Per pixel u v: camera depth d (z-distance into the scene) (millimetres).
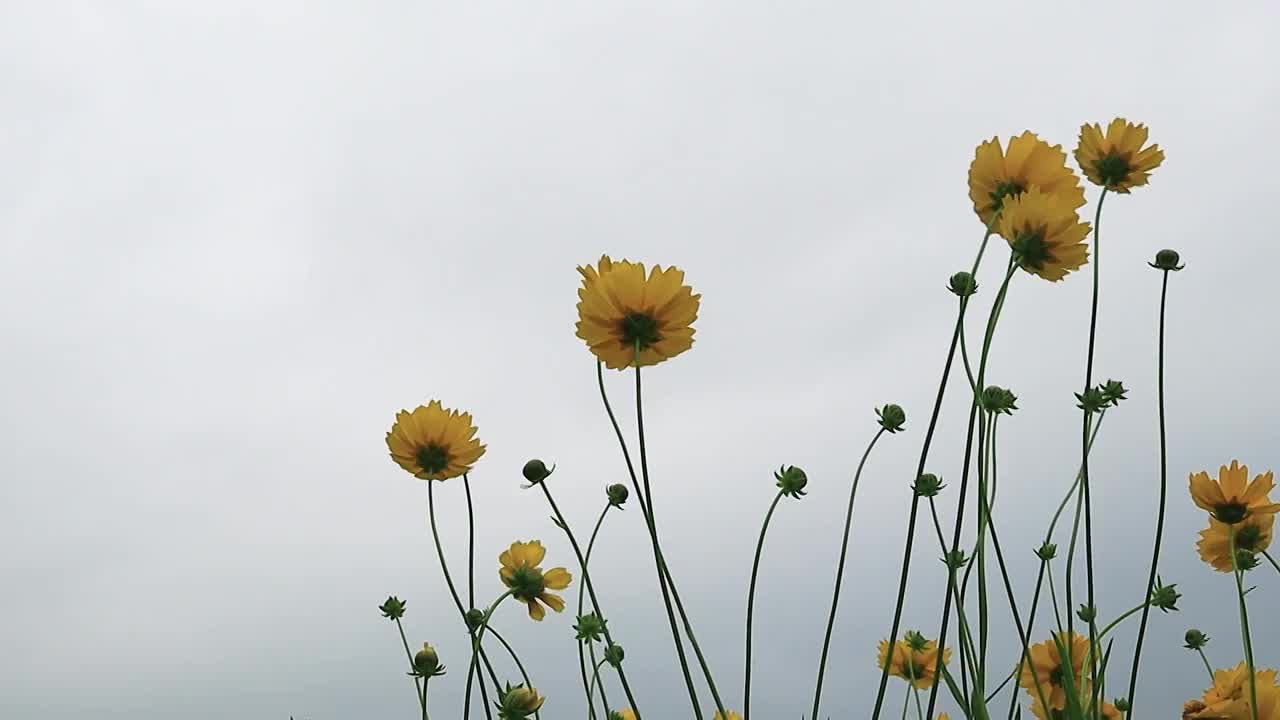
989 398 943
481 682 929
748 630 842
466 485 1026
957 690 878
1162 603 1001
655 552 801
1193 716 927
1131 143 987
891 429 919
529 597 1044
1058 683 998
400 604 1111
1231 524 998
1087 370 930
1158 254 1020
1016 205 800
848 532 878
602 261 860
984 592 825
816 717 861
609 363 848
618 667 908
